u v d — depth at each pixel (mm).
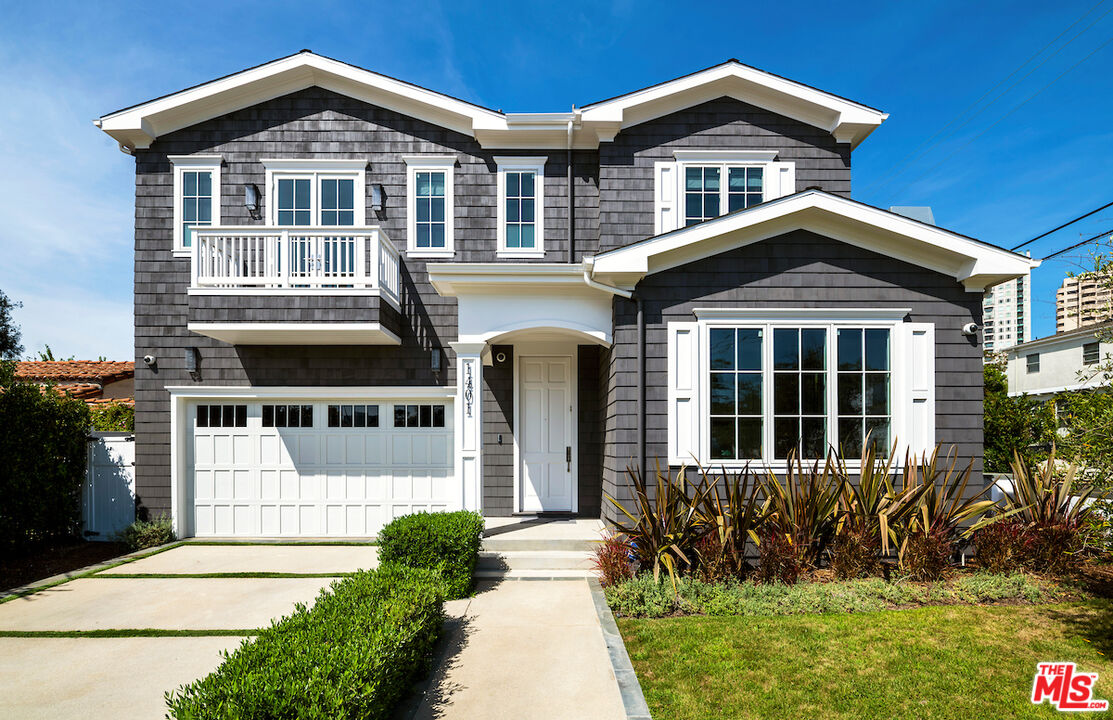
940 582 5992
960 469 7289
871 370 7395
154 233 9352
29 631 5281
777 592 5746
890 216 7117
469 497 7918
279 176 9492
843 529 6320
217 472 9281
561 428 9492
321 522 9273
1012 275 7047
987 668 4418
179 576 7000
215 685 2764
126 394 15969
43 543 8820
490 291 7977
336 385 9273
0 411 8070
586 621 5422
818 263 7438
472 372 8008
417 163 9516
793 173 9273
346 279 8305
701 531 6453
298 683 2723
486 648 4820
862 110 9039
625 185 9148
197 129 9492
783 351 7410
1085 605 5555
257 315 8172
